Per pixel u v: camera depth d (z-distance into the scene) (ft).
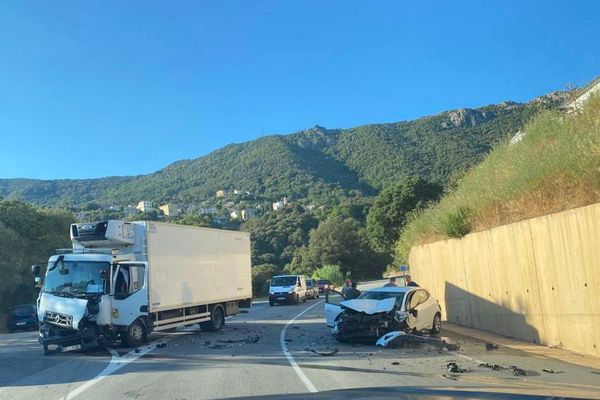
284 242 302.86
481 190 62.13
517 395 12.39
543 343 44.88
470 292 62.49
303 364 37.76
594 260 37.11
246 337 57.41
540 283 45.11
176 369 36.88
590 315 37.86
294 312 98.53
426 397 12.01
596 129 42.16
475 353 41.70
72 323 46.85
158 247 54.95
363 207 320.09
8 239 114.52
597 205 36.60
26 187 347.36
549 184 45.98
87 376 35.14
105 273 48.47
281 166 411.95
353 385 29.43
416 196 202.08
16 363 42.22
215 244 66.80
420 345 46.50
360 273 281.33
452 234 66.95
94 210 284.82
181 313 59.00
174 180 435.94
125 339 50.21
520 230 48.47
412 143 347.15
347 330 48.96
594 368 33.42
